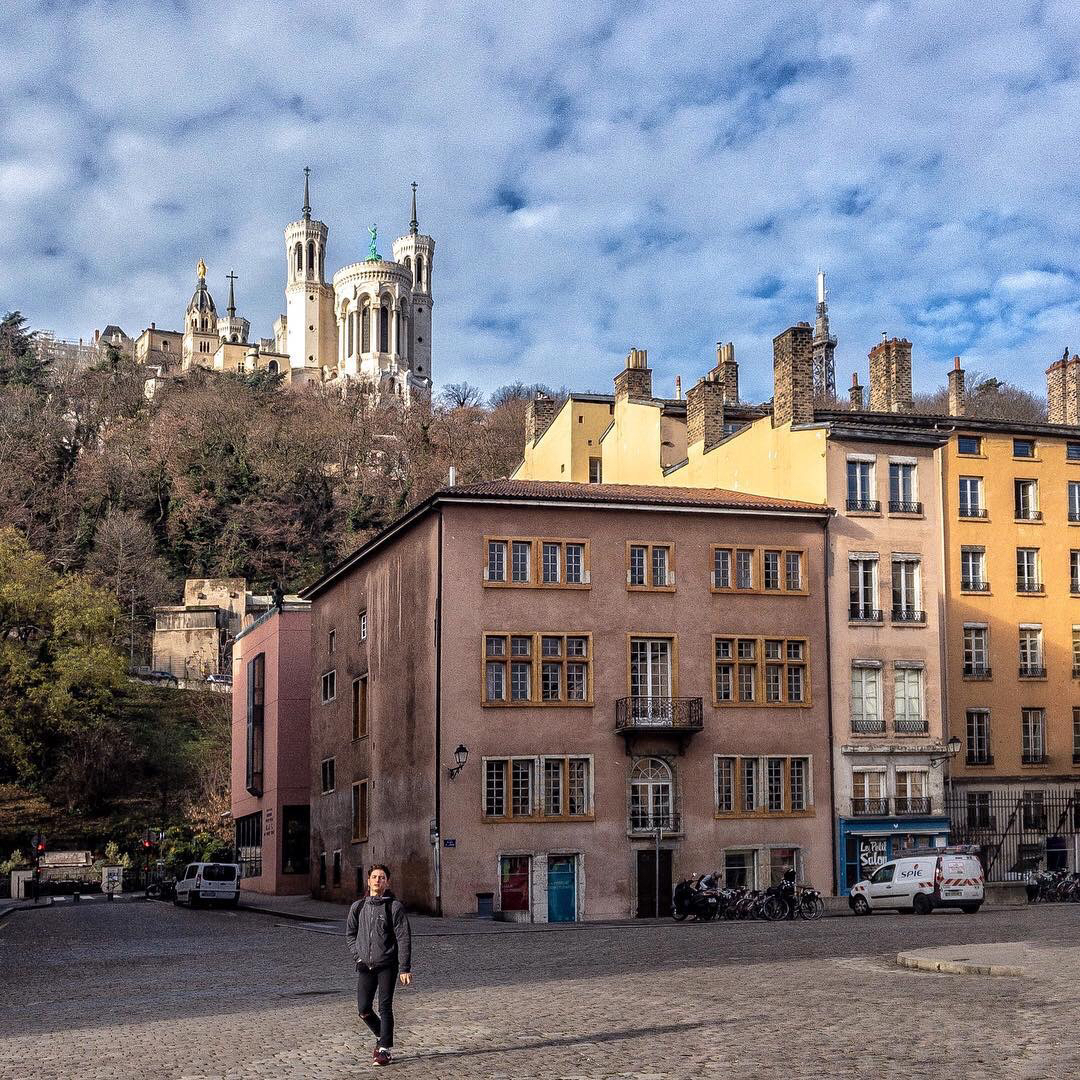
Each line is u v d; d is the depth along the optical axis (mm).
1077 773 57625
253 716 70750
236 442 161625
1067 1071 13070
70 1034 17938
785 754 49406
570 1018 17906
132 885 90750
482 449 161125
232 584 137500
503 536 47781
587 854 46719
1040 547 58469
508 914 45594
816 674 50344
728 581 50062
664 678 48812
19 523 146875
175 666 132750
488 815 46250
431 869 46000
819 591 50844
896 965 23406
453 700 46469
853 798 50062
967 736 56281
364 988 14914
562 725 47281
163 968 28359
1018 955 23188
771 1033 15992
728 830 48375
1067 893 48594
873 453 52500
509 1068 14328
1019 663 57500
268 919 47812
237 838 79438
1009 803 56281
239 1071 14539
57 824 100750
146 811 104312
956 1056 14086
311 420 171250
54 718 98562
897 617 51844
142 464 159625
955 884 40781
